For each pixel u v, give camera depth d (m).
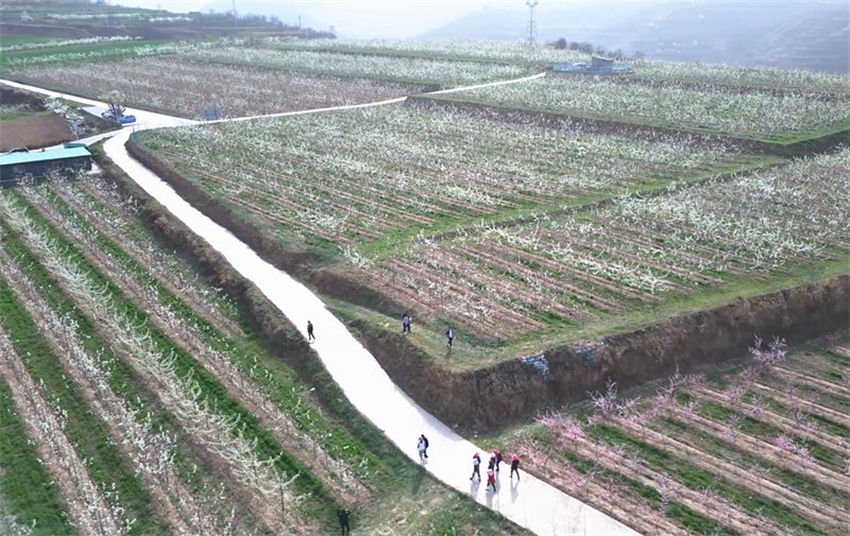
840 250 59.56
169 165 84.75
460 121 108.81
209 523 34.97
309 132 101.88
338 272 56.38
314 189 77.50
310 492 36.78
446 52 186.50
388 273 56.38
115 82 148.88
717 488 35.91
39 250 64.56
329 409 42.91
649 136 96.44
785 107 106.19
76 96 134.00
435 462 37.94
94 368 45.84
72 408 43.25
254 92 138.25
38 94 130.12
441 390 41.84
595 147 92.62
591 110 109.75
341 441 40.31
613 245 61.53
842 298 52.06
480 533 33.50
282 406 43.28
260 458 39.06
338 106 124.12
